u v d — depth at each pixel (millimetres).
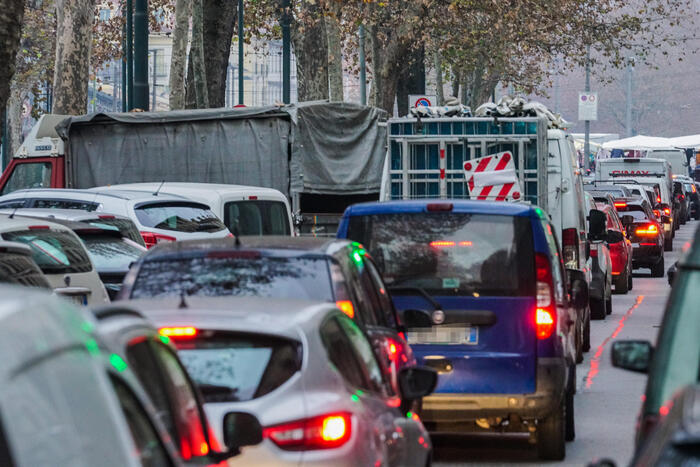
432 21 107688
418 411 20594
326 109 58688
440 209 26703
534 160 46188
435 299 26297
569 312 30047
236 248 20078
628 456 26922
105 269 35750
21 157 62625
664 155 197125
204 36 94062
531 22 120000
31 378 6930
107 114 60562
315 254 19891
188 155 60125
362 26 118750
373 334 20172
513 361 25797
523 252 26188
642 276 93250
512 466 25953
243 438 13828
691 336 12312
